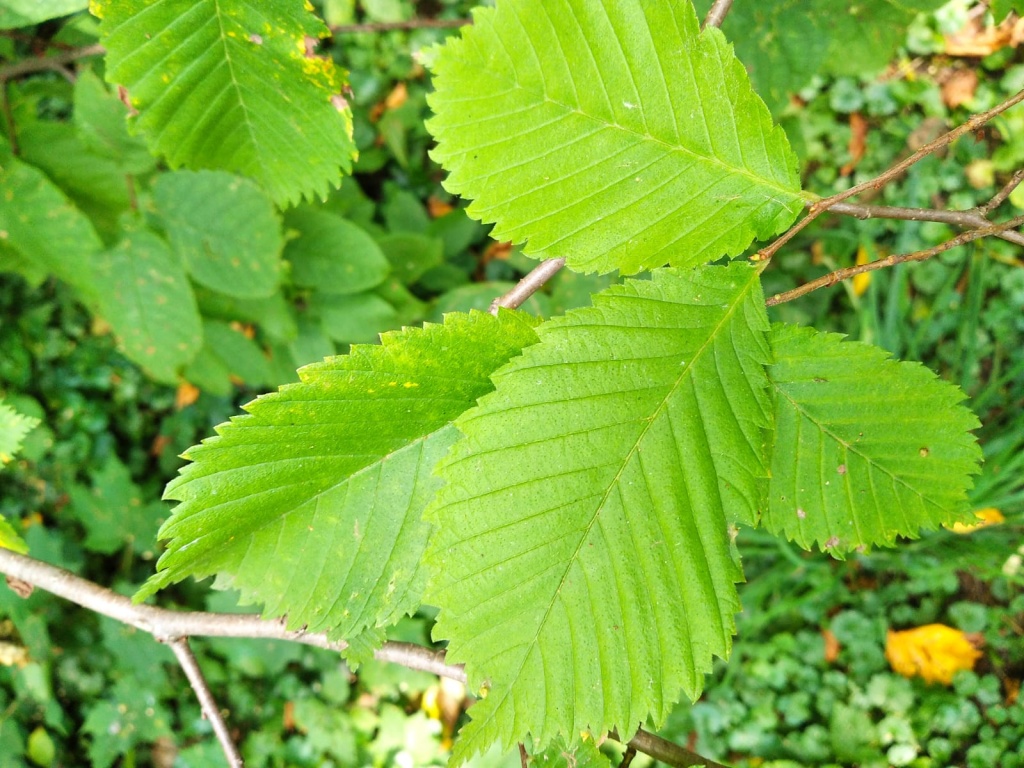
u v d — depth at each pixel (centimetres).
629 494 25
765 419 25
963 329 71
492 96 24
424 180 86
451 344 25
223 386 66
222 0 28
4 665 86
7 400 85
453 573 24
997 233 25
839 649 72
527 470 25
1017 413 70
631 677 25
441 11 83
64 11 30
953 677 68
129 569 86
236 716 84
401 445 26
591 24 24
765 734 72
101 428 91
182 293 50
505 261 82
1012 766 65
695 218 25
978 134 26
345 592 27
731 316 25
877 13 48
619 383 25
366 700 83
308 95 30
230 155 31
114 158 44
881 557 71
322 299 62
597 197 25
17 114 44
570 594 25
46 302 90
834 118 77
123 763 86
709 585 25
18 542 36
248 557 26
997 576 69
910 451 27
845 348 27
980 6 72
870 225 74
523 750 29
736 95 25
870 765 68
